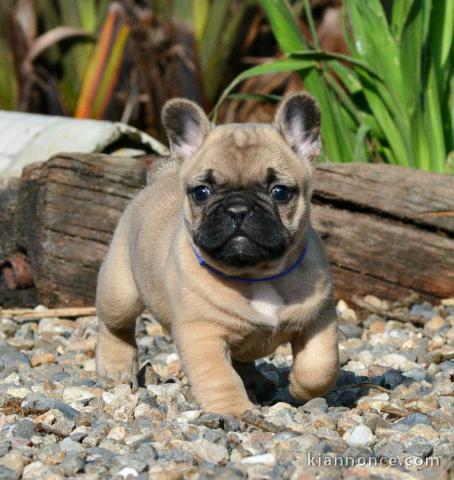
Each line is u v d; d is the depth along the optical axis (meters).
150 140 12.50
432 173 10.41
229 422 6.23
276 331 6.67
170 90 15.41
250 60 15.82
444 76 11.13
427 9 10.79
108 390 7.61
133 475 5.38
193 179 6.71
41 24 16.61
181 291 6.66
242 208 6.37
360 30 11.59
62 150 11.94
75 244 10.77
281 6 11.50
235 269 6.46
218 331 6.63
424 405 6.93
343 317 10.12
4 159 12.16
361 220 10.30
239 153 6.66
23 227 11.06
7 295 11.15
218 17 15.35
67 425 6.37
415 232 10.26
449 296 10.32
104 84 15.09
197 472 5.40
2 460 5.64
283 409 6.64
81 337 9.80
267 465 5.53
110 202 10.72
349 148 11.43
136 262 7.48
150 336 9.85
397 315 9.98
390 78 11.25
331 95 11.52
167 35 15.36
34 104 16.00
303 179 6.77
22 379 8.06
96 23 15.95
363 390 7.46
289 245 6.53
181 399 7.15
